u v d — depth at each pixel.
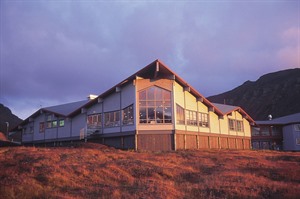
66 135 46.06
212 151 35.62
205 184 16.28
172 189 14.81
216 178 17.75
